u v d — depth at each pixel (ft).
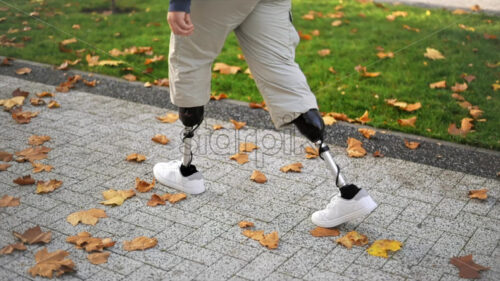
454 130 13.20
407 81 16.55
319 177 11.11
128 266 8.14
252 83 16.61
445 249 8.72
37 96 15.12
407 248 8.74
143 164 11.53
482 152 12.33
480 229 9.31
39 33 20.86
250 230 9.14
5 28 21.16
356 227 9.34
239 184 10.77
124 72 17.34
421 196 10.41
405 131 13.42
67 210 9.67
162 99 15.28
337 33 21.30
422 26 21.70
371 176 11.18
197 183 10.29
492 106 14.75
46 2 24.84
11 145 12.23
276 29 8.54
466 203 10.17
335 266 8.25
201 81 9.06
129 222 9.35
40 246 8.55
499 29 20.75
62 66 17.37
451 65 17.61
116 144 12.45
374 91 15.89
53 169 11.16
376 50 19.24
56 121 13.61
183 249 8.61
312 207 9.96
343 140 12.88
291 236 9.03
